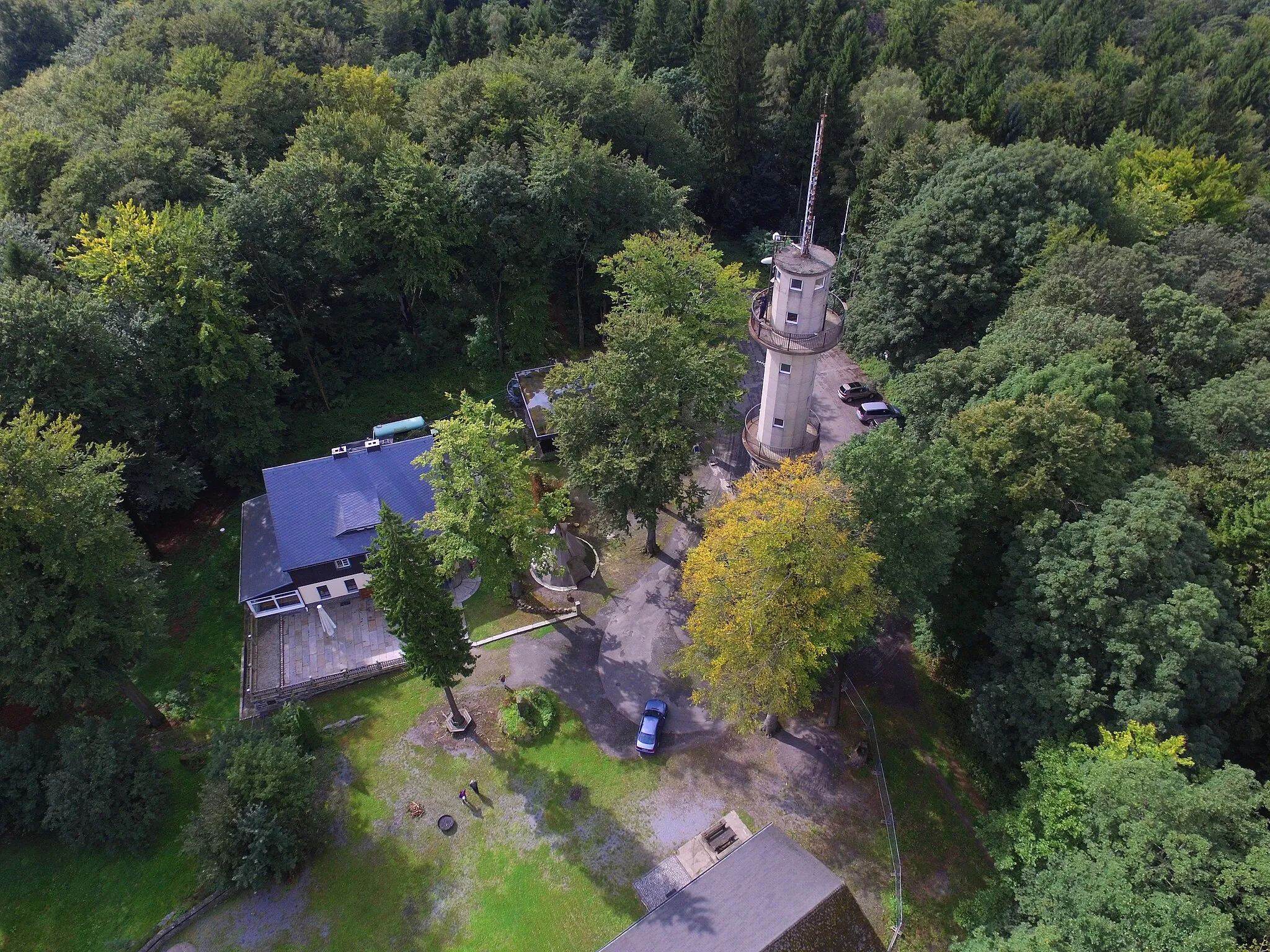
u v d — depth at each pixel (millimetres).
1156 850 26484
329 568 45250
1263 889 24656
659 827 36688
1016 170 62219
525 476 46156
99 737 35125
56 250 49906
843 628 34250
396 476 47531
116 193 51250
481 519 41062
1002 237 61062
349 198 54656
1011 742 37406
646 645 45156
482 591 48219
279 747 34969
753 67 80250
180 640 44375
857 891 34781
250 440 50438
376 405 61312
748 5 77812
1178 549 36188
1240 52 100375
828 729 41312
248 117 62156
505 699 42000
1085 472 38562
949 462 37844
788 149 87625
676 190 72438
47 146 53281
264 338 50812
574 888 34375
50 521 33906
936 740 41344
